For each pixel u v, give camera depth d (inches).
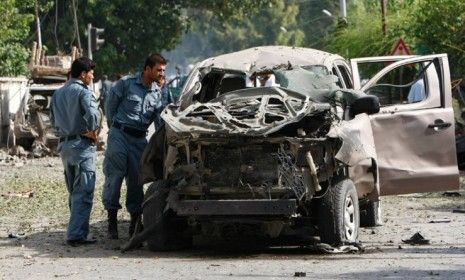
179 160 565.6
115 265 523.8
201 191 555.2
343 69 655.8
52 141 1416.1
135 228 613.0
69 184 621.6
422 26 1389.0
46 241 624.4
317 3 4173.2
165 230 574.6
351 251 557.3
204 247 596.7
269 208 542.3
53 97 615.8
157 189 571.8
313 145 549.0
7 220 732.0
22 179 1071.0
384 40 1530.5
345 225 564.7
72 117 607.2
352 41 1573.6
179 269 505.7
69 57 1659.7
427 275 470.9
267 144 549.3
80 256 561.9
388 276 469.4
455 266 498.6
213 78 625.9
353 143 562.9
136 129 622.2
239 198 552.7
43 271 504.4
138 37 2731.3
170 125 558.9
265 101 573.0
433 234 635.5
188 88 608.7
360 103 590.2
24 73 1726.1
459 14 1365.7
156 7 2738.7
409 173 655.8
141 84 624.4
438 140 663.1
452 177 663.8
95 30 1710.1
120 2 2647.6
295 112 557.3
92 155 610.9
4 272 502.9
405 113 658.2
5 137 1438.2
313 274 479.8
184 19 2876.5
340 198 559.5
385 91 685.3
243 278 471.5
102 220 727.7
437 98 669.9
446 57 678.5
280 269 499.2
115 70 2689.5
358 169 592.1
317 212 564.1
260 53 637.3
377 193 614.9
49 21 2610.7
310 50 653.3
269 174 549.3
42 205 824.3
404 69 808.3
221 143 549.3
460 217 725.9
